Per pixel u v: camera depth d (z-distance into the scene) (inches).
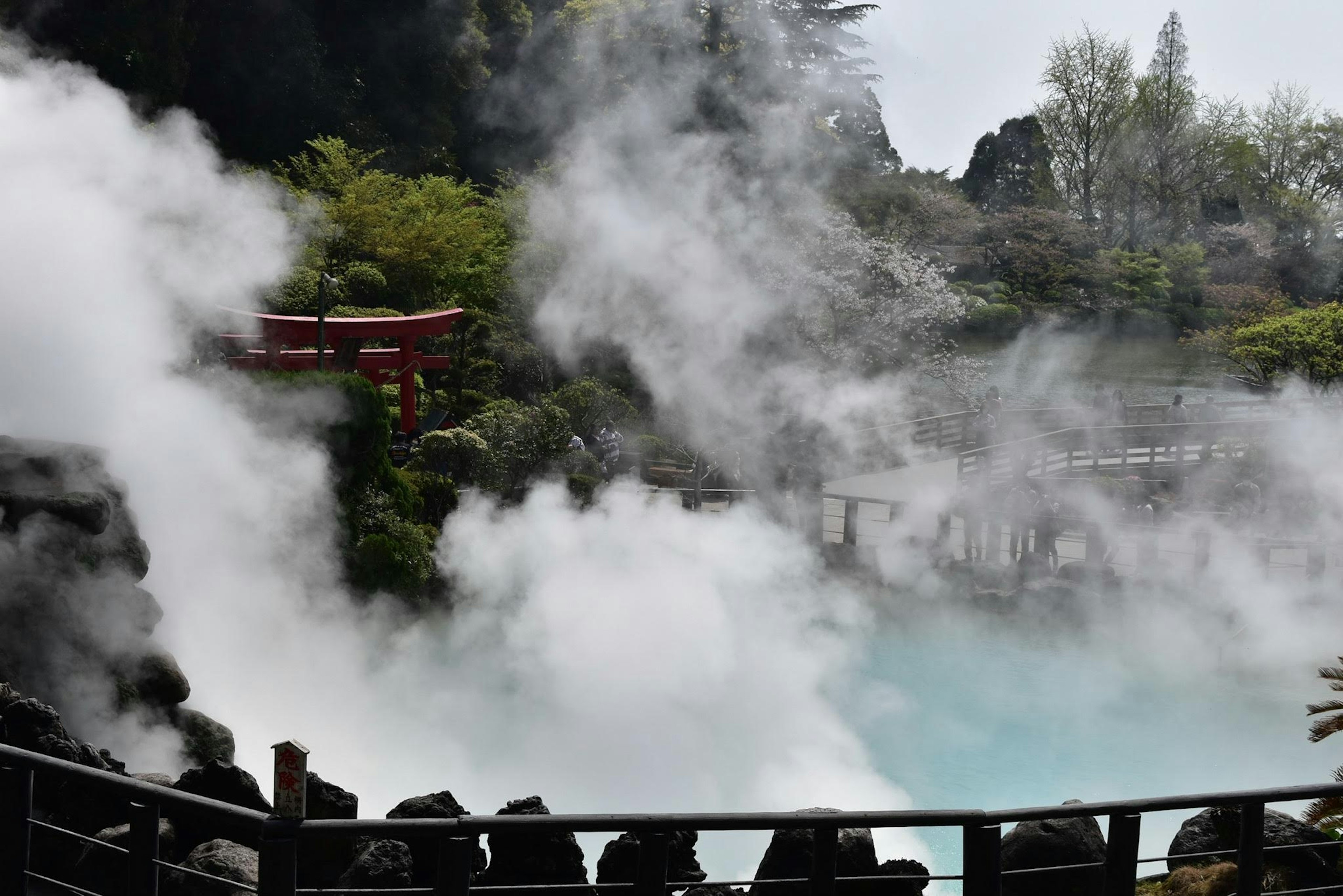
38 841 252.7
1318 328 1450.5
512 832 162.2
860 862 248.4
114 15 1348.4
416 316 1100.5
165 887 231.5
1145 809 194.2
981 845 183.3
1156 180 2768.2
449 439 978.7
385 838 159.5
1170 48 2805.1
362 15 1834.4
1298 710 749.9
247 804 264.5
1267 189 2908.5
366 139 1728.6
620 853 245.9
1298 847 208.4
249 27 1601.9
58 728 271.9
